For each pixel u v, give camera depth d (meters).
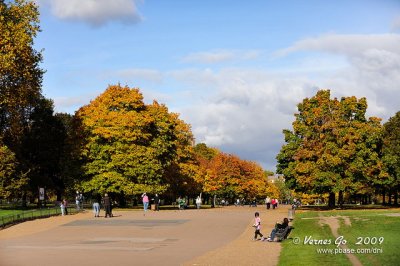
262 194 143.12
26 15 53.75
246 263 20.81
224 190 118.88
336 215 43.97
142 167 65.94
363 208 65.88
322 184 60.62
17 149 66.38
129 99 70.44
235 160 121.31
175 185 82.69
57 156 80.56
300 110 67.38
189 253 24.56
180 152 86.00
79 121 70.19
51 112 82.62
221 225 40.34
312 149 63.12
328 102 65.06
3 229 38.78
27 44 51.28
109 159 67.12
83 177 67.44
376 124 65.12
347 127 63.09
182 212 58.56
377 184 65.69
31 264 20.91
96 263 21.11
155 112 73.44
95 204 50.53
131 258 22.70
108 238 32.25
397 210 50.97
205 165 121.44
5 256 23.62
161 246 27.73
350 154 60.62
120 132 66.38
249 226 39.53
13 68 49.59
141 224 41.59
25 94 53.59
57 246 27.91
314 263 19.78
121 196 73.62
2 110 56.44
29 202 112.12
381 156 68.19
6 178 61.50
